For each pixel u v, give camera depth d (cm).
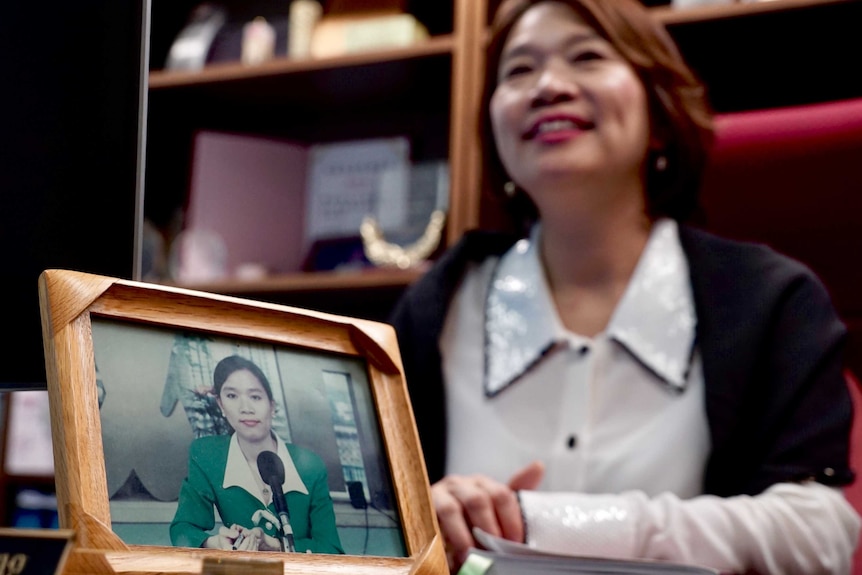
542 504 103
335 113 316
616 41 136
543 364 135
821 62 259
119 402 53
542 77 135
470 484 103
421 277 150
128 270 72
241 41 306
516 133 137
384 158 287
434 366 140
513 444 131
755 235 185
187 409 55
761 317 128
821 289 132
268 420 58
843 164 182
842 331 127
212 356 57
